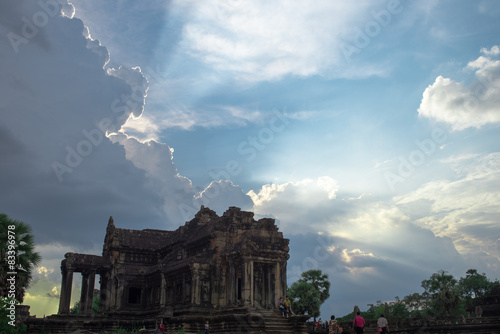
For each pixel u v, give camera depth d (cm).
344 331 5459
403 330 5906
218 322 4838
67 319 5838
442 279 7438
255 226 5597
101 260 6531
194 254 6141
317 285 9450
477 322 5994
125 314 6359
